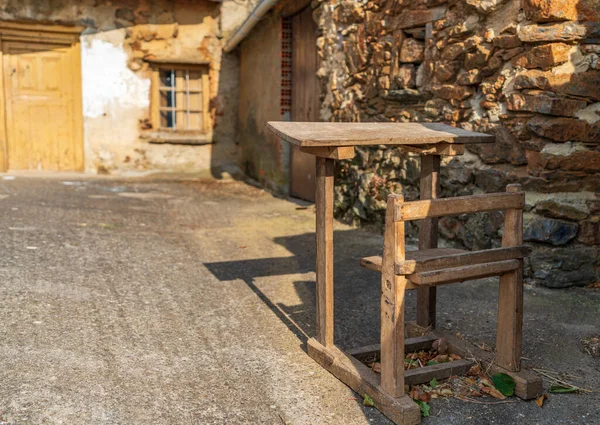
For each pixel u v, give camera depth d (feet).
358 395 8.34
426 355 9.68
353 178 20.53
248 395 8.21
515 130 13.58
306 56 25.13
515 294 8.47
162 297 12.17
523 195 8.54
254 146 32.81
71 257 14.52
